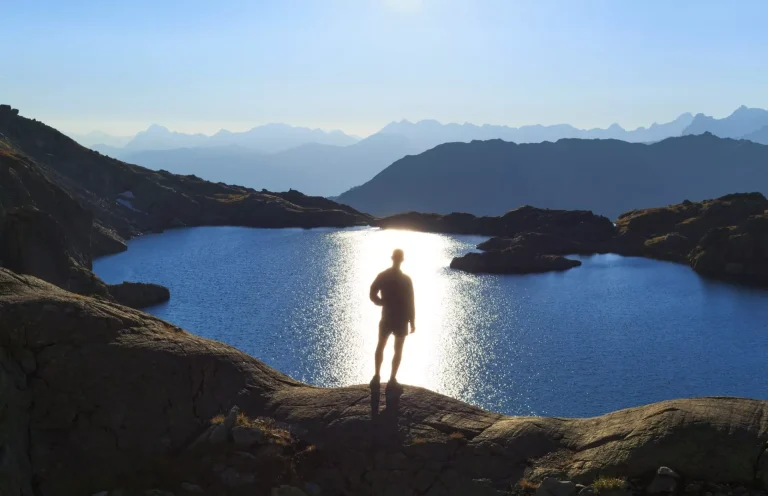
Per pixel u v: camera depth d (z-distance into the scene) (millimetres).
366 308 86188
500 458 10297
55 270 63469
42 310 11859
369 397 12117
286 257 135000
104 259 130000
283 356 63500
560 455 10297
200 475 10172
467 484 9859
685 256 133375
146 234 174250
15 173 91688
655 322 80375
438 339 71562
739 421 9836
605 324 79250
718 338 72375
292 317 80562
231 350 13398
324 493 10039
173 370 11984
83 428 10734
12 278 13141
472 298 95562
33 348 11398
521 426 11031
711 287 104812
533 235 148875
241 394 12172
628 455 9688
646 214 158125
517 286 105625
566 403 51500
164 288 90938
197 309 84750
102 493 9797
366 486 10109
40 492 9766
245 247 150375
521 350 67188
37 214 62750
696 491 8992
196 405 11695
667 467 9305
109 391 11258
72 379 11227
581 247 149000
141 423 11047
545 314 84750
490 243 148125
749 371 60281
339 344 67875
